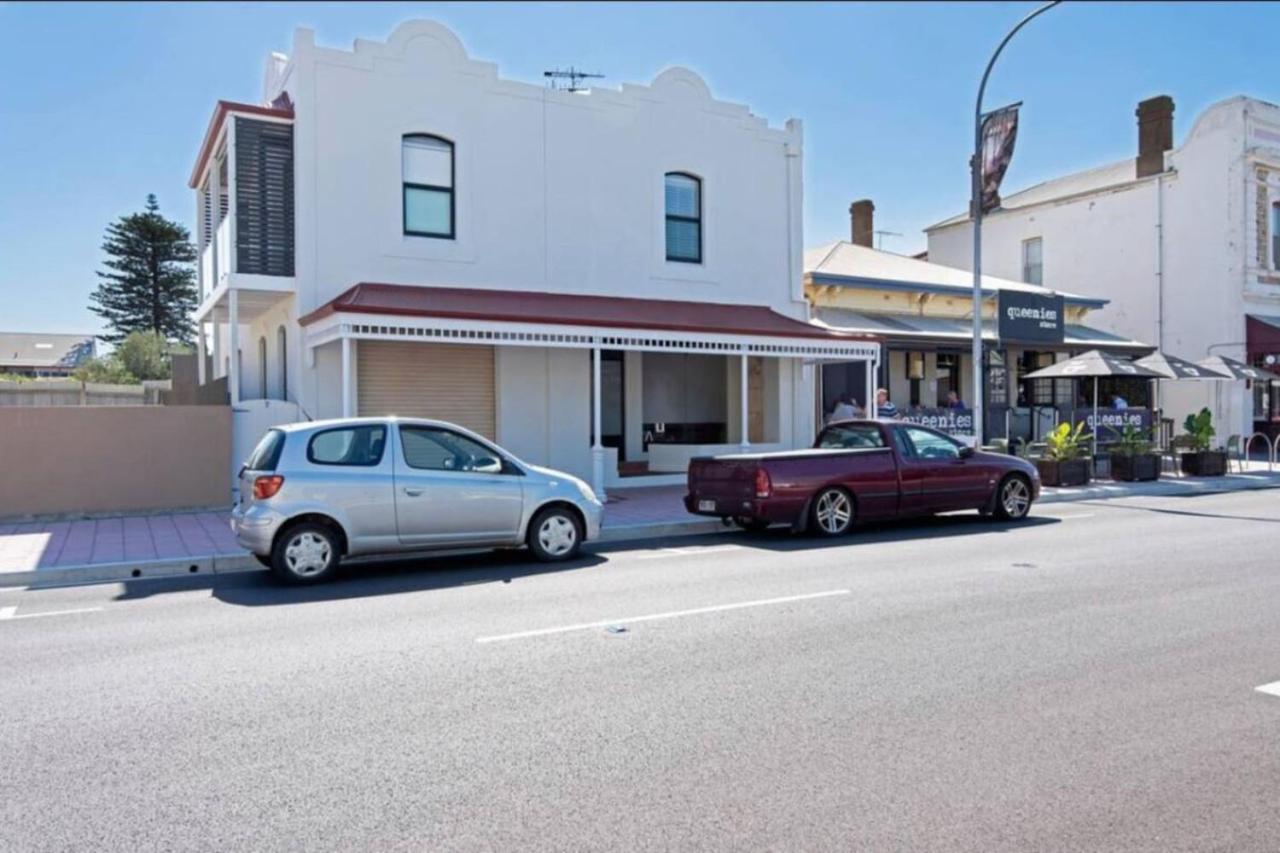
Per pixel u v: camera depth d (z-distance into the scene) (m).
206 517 13.81
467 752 4.58
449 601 8.17
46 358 66.88
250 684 5.73
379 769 4.39
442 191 16.58
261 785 4.22
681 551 11.08
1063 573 9.22
